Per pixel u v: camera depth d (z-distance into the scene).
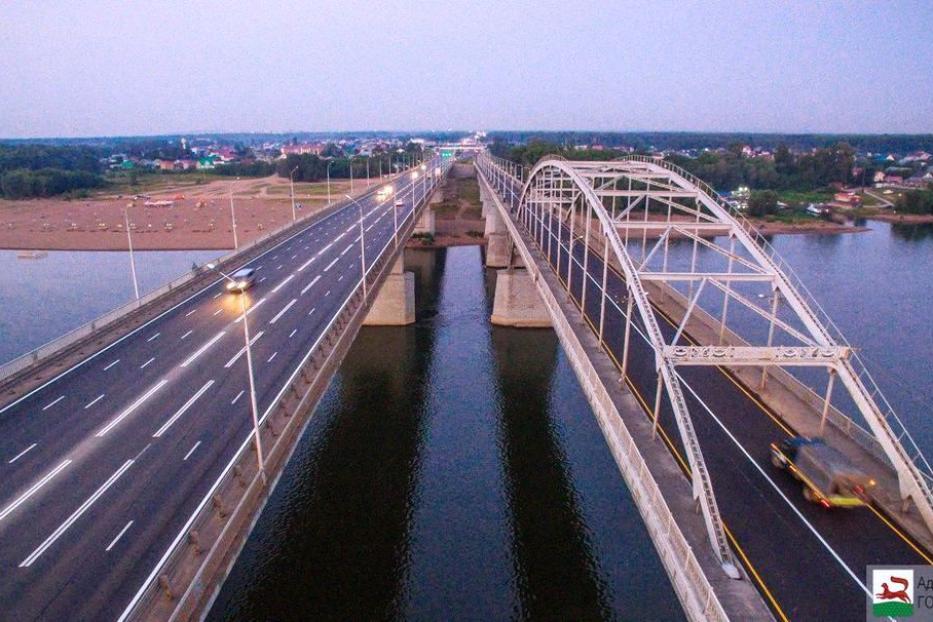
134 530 23.28
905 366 62.16
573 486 43.47
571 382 60.06
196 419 32.25
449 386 58.84
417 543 37.72
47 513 24.48
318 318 48.91
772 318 36.84
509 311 75.56
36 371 38.59
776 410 34.09
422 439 49.12
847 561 22.41
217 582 20.58
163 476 26.95
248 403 34.06
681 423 26.12
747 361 29.55
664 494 25.53
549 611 33.06
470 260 115.88
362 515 39.94
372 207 118.69
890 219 165.25
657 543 23.73
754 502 25.75
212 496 22.84
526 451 47.75
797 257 117.56
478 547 37.53
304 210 160.00
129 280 95.56
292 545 37.25
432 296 90.00
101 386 36.59
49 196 190.50
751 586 20.58
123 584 20.44
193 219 148.00
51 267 104.69
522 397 56.69
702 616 19.61
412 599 33.56
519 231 82.00
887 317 77.50
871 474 27.92
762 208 165.75
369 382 59.56
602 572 35.81
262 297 55.72
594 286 59.44
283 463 27.55
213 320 49.12
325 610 32.78
